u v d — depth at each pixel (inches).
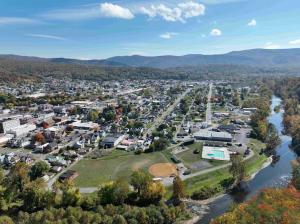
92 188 6678.2
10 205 5708.7
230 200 6648.6
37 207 5615.2
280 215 5477.4
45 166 7229.3
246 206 5748.0
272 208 5679.1
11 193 5767.7
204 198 6697.8
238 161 7500.0
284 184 7322.8
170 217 5487.2
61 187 6087.6
